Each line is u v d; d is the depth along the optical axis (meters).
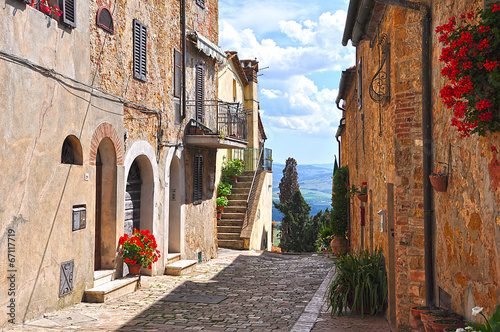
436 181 4.89
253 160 25.17
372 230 9.57
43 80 7.52
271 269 14.16
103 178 10.12
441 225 5.14
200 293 10.32
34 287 7.36
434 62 5.33
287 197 35.75
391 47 6.52
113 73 9.97
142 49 11.32
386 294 7.77
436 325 4.32
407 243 6.13
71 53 8.40
